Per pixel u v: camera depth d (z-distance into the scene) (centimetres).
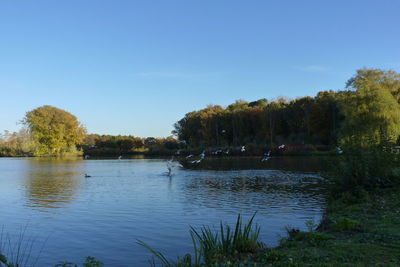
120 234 1516
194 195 2627
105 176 4353
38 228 1650
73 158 10394
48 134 11169
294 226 1555
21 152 11938
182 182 3547
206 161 6806
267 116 9350
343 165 1995
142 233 1525
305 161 5991
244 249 979
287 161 6084
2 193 2877
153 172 4862
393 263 776
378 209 1450
